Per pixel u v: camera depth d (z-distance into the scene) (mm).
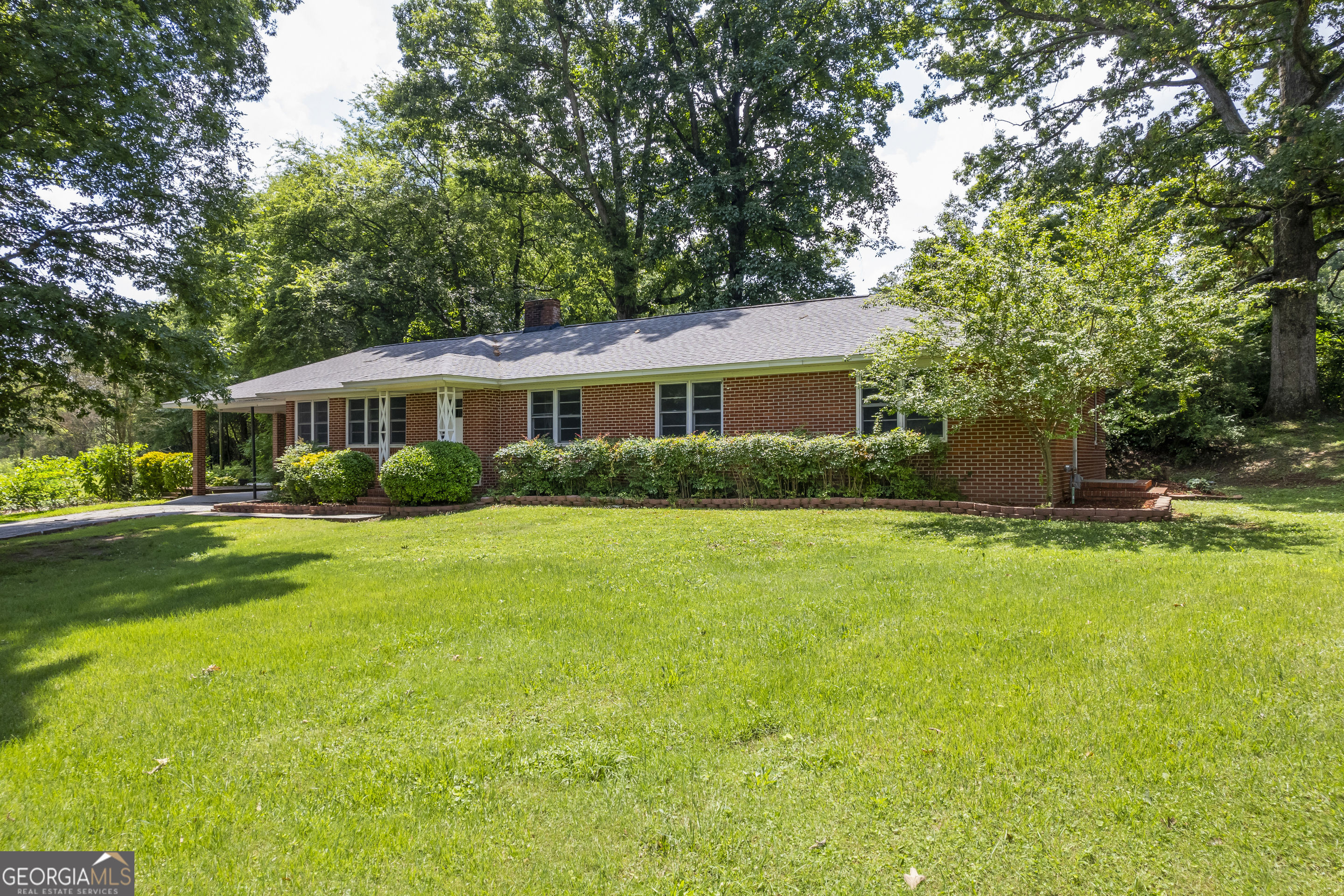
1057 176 22906
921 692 4344
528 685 4773
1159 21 20516
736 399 15609
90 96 11000
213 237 13734
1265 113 21859
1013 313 10531
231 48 13688
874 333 14664
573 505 15555
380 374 18859
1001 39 25781
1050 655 4836
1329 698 3973
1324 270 29578
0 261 11156
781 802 3268
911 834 3000
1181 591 6312
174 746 4078
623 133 32938
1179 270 11273
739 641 5477
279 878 2859
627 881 2781
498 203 33812
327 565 9859
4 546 12672
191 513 17828
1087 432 16453
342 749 3984
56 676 5316
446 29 29000
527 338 22000
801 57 27766
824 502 13266
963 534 10016
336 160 32688
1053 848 2865
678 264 32688
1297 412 21156
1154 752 3510
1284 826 2906
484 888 2766
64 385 12070
